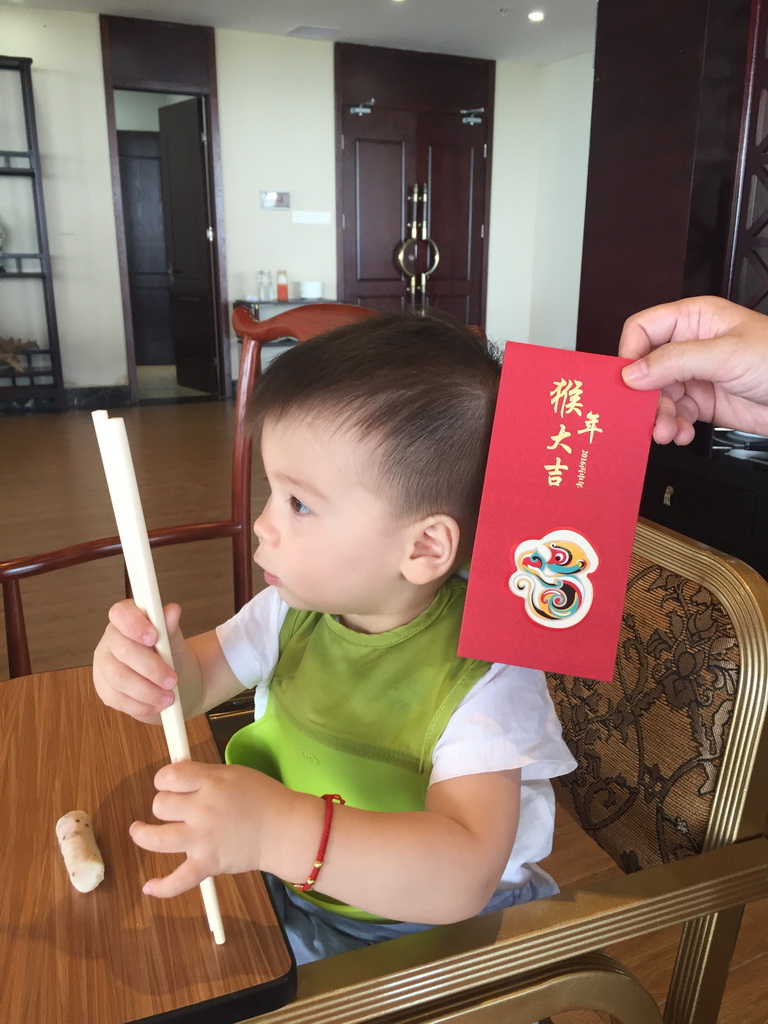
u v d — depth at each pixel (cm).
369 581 59
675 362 56
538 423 50
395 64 655
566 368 50
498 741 59
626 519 51
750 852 65
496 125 704
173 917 51
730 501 246
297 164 646
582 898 58
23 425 560
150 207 830
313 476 56
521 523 51
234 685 78
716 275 261
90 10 551
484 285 737
